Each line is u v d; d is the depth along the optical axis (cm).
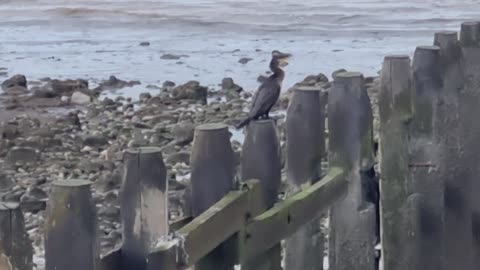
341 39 2916
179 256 439
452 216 693
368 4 3588
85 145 1609
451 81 674
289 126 585
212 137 490
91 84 2291
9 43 2984
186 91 2062
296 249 591
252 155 537
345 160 619
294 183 588
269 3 3634
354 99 614
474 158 689
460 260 695
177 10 3541
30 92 2162
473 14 3325
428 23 3161
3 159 1516
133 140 1611
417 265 659
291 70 2377
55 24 3353
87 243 402
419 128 657
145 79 2359
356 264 631
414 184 658
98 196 1221
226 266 505
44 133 1680
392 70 644
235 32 3128
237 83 2275
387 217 654
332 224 631
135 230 438
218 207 481
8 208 398
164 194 439
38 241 1025
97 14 3481
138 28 3256
